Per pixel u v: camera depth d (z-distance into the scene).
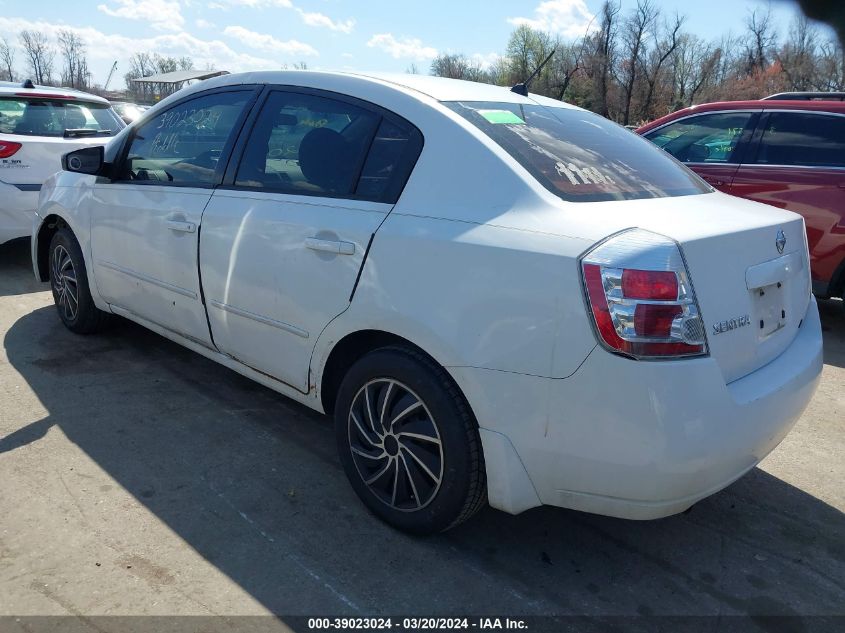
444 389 2.50
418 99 2.83
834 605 2.54
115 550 2.58
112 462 3.20
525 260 2.29
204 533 2.72
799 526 3.03
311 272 2.86
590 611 2.44
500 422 2.37
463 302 2.40
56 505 2.83
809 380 2.70
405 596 2.45
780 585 2.64
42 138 6.26
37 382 3.99
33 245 4.89
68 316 4.75
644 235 2.23
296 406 3.91
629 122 48.84
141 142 4.00
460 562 2.65
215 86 3.67
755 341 2.50
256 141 3.32
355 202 2.81
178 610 2.30
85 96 7.25
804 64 40.94
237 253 3.19
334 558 2.62
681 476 2.21
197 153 3.61
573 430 2.25
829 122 5.67
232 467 3.22
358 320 2.70
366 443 2.83
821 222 5.60
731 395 2.28
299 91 3.24
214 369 4.34
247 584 2.45
